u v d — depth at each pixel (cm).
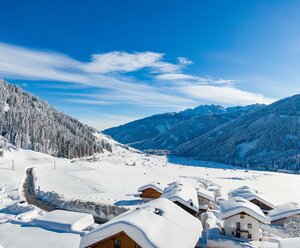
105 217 6138
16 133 16812
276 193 10044
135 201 6906
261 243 4100
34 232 3881
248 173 17800
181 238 2450
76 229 4009
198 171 16538
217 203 7688
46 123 19612
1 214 5250
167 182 10650
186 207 5297
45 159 14675
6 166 11450
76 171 11538
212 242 4019
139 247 2372
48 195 7281
